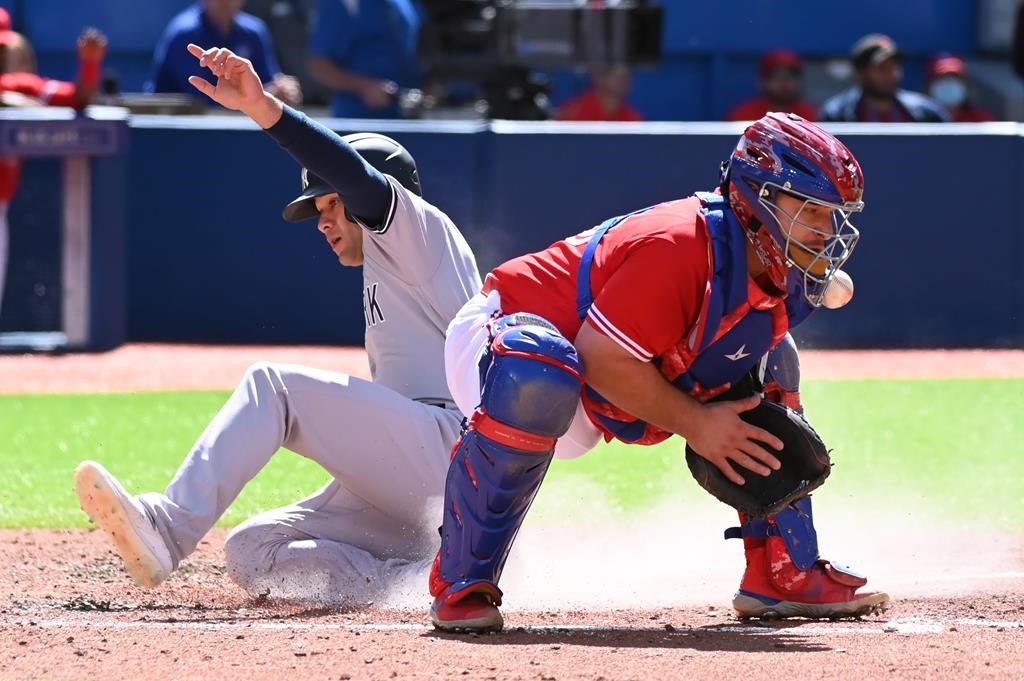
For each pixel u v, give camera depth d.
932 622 14.64
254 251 41.00
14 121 37.53
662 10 44.62
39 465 25.34
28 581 17.36
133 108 41.91
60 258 39.28
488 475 13.55
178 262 41.09
